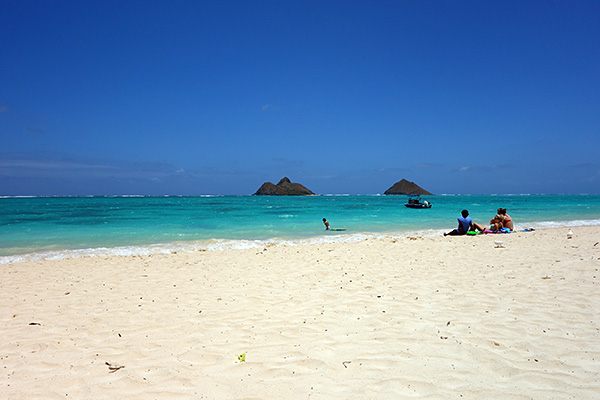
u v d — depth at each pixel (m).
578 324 4.91
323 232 19.30
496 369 3.81
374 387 3.54
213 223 24.52
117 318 5.88
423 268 8.80
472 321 5.16
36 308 6.50
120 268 9.97
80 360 4.41
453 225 22.62
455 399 3.29
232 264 10.16
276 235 18.17
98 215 32.72
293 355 4.31
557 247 11.07
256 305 6.32
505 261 9.24
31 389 3.75
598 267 8.09
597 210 36.72
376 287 7.20
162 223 24.58
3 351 4.72
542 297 6.14
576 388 3.39
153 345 4.78
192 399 3.47
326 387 3.58
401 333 4.83
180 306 6.40
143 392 3.63
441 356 4.13
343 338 4.75
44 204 63.97
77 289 7.78
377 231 19.53
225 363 4.19
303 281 7.94
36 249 14.27
